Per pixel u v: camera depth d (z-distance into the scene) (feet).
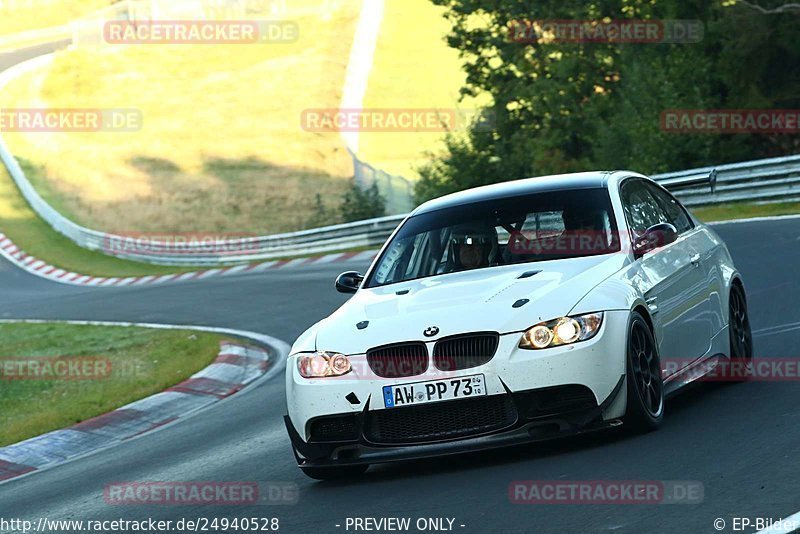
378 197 433.89
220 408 128.06
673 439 71.31
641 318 74.79
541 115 413.80
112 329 224.53
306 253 376.68
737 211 248.73
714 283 90.79
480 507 61.93
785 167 247.09
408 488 70.54
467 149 432.66
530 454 73.97
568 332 69.97
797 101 323.98
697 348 85.61
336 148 629.92
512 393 69.21
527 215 83.66
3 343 225.56
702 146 321.93
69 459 115.34
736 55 326.65
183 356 170.91
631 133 332.80
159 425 127.13
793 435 68.33
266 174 608.60
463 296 74.90
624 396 71.26
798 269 147.84
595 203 83.41
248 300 245.86
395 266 85.05
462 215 86.22
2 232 564.71
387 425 71.72
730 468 62.49
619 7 395.34
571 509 58.49
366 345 72.69
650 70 341.00
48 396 152.15
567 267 77.20
